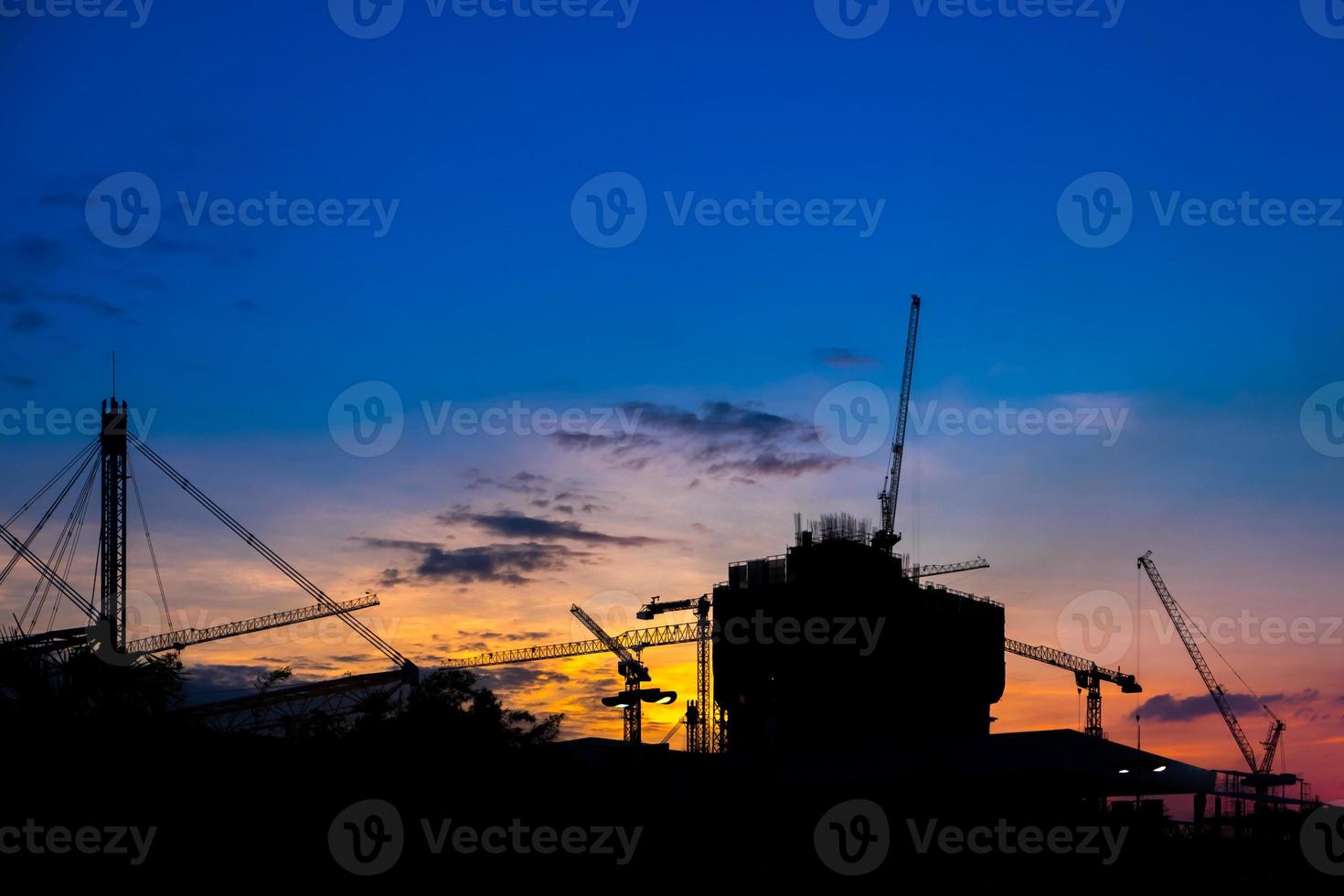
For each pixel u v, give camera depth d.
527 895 93.75
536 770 104.25
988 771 115.38
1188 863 114.88
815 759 123.50
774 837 113.44
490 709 111.06
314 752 91.19
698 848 105.06
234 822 82.75
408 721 102.38
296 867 84.50
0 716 75.75
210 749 85.06
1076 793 118.44
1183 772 119.56
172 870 78.50
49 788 75.62
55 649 82.38
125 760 78.75
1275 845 120.31
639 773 111.50
